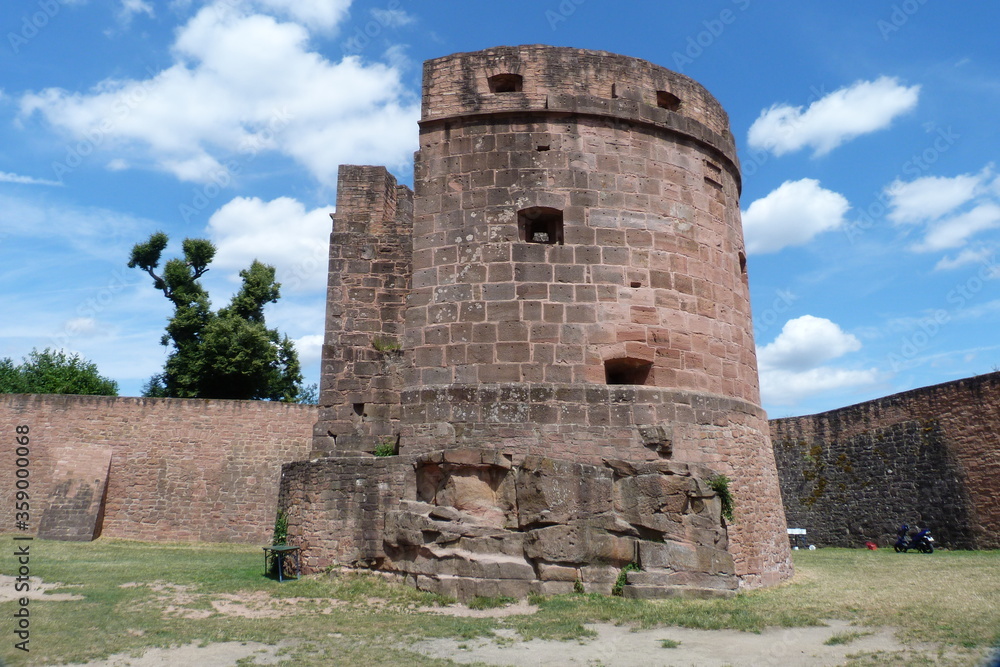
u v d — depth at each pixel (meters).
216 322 41.84
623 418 14.62
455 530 13.51
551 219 16.16
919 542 23.92
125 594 13.05
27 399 28.55
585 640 10.00
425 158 16.38
